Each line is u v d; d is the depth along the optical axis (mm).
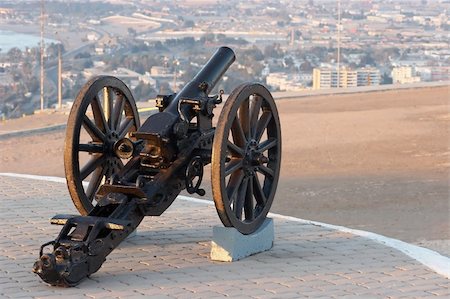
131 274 11453
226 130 11727
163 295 10602
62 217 11156
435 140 30641
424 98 40906
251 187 12547
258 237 12578
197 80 12664
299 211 21516
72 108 12320
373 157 28141
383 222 20391
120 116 13008
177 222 14273
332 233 13820
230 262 12102
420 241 18547
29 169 27297
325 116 35938
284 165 27203
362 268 11914
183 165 12070
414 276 11609
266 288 10945
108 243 11102
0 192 16484
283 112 37375
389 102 39906
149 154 11875
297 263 12109
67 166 12281
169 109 12219
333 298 10617
